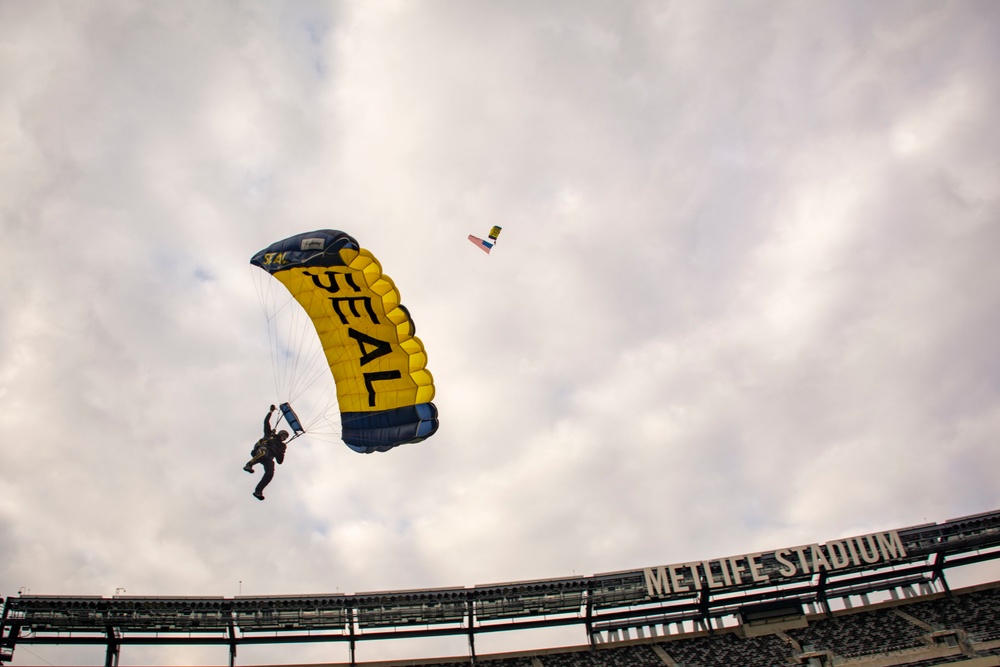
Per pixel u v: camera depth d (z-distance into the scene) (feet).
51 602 160.76
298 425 132.16
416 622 175.32
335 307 130.41
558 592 178.60
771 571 177.47
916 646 174.60
